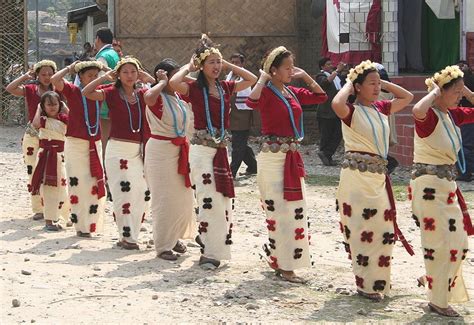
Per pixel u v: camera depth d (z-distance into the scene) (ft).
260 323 27.66
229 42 91.25
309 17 92.73
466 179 60.49
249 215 49.37
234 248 39.88
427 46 84.84
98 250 38.63
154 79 38.96
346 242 31.07
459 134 29.53
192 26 91.04
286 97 33.17
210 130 34.47
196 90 34.40
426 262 29.32
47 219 43.96
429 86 29.45
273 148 32.91
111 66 50.78
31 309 28.68
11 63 111.75
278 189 32.94
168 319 27.89
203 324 27.45
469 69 62.95
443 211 28.91
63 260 36.24
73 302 29.63
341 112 29.81
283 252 33.22
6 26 110.73
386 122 30.45
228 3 90.94
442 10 78.07
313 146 85.81
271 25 91.45
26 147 46.68
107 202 52.54
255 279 33.40
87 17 125.80
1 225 44.93
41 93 46.65
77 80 45.60
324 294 31.63
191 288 31.86
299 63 92.32
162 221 36.52
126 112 38.52
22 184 60.85
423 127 28.84
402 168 67.51
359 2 76.48
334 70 71.92
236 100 62.18
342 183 30.50
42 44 225.76
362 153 30.12
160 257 36.81
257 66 91.50
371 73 30.07
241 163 67.21
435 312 29.27
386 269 30.78
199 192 34.71
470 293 32.58
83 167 41.63
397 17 76.79
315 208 51.49
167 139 36.11
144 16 91.45
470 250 40.32
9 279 32.50
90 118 41.29
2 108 112.16
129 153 38.78
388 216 30.42
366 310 29.50
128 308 29.04
